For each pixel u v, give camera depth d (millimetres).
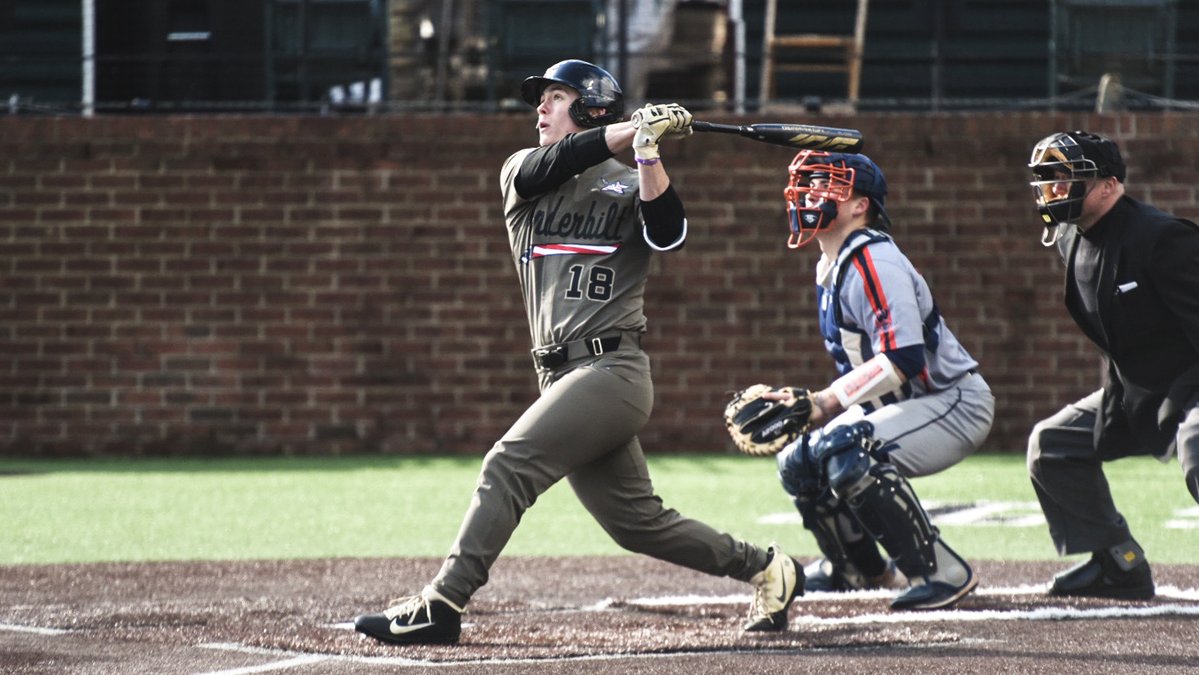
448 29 41719
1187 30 41625
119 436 40125
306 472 36281
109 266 40156
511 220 16906
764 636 16672
